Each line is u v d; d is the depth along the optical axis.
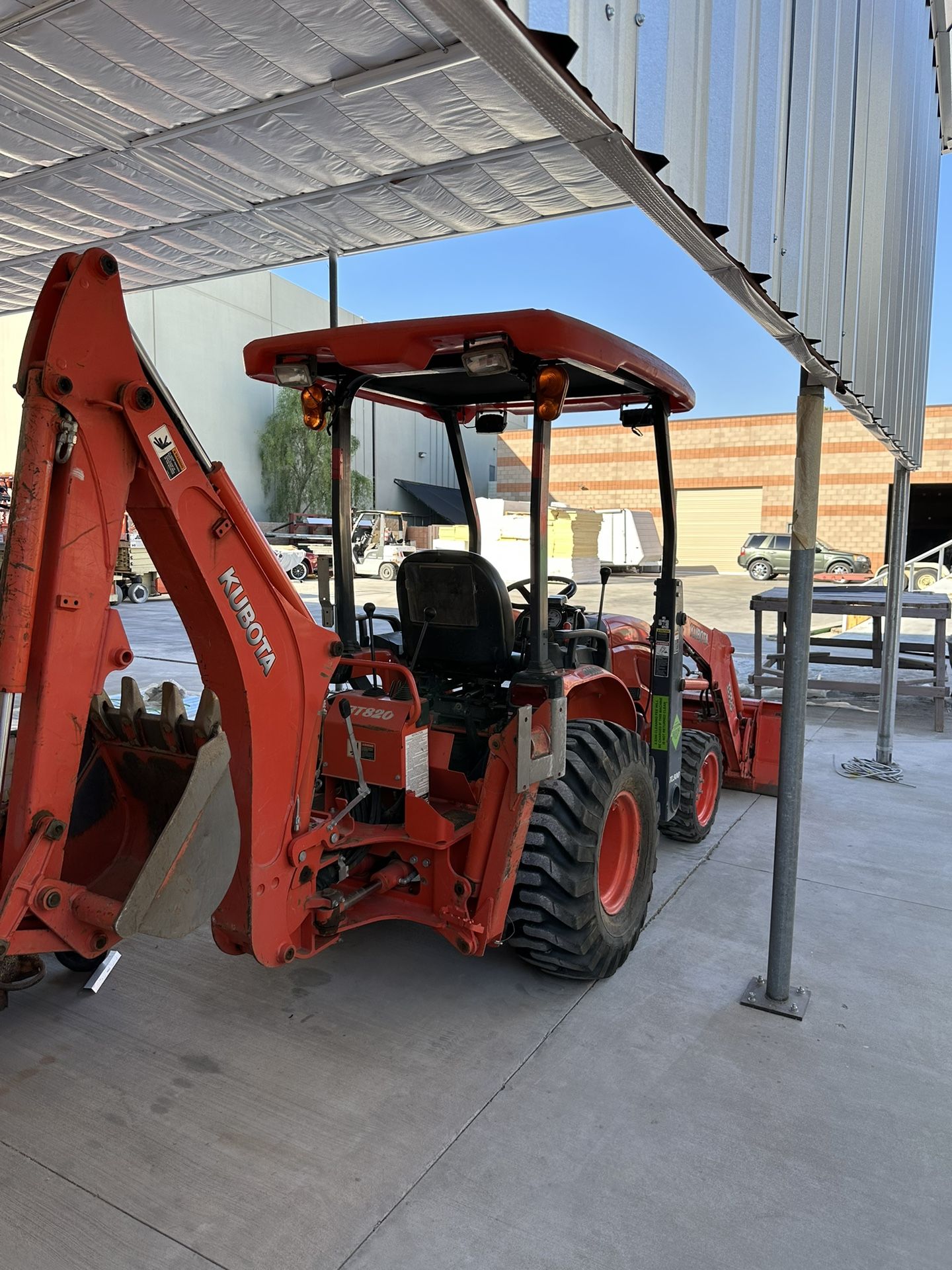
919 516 31.00
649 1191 2.04
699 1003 2.91
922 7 4.04
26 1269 1.80
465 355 2.36
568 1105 2.36
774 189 2.00
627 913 3.11
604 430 30.23
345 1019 2.77
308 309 32.16
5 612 1.66
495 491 33.78
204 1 2.97
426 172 4.30
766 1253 1.88
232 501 2.09
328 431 3.05
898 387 4.11
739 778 5.37
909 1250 1.89
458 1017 2.79
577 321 2.35
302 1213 1.96
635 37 1.35
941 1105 2.39
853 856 4.30
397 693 3.23
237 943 2.36
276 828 2.30
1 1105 2.32
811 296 2.36
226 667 2.14
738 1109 2.35
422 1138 2.21
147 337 25.77
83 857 2.29
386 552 21.81
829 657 7.91
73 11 3.00
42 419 1.68
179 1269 1.80
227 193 4.58
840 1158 2.17
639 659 4.25
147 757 2.22
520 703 2.70
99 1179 2.06
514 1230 1.92
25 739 1.71
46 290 1.72
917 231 4.50
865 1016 2.84
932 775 5.75
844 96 2.56
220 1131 2.23
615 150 1.36
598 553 21.39
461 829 2.76
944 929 3.49
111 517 1.79
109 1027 2.71
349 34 3.16
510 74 1.16
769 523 28.16
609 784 2.91
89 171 4.29
